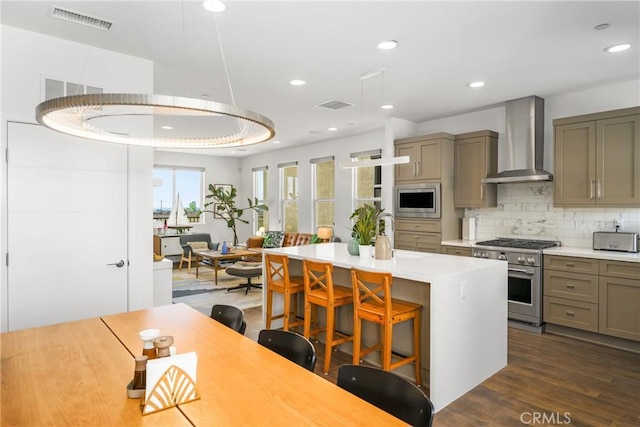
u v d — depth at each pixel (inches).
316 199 316.2
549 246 171.0
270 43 120.6
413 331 117.7
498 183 199.8
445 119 222.7
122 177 131.2
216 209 383.2
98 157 126.3
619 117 147.6
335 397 55.2
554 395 107.1
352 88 167.0
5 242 110.4
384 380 57.6
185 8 98.9
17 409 51.8
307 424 48.2
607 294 143.6
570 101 173.6
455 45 122.4
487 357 117.6
